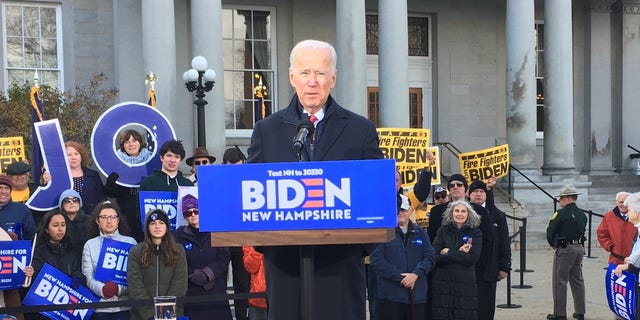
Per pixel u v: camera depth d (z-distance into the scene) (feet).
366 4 74.38
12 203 23.52
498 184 64.69
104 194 26.96
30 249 20.51
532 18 64.54
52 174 25.11
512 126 64.90
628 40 79.00
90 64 64.49
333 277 10.98
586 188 65.87
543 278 43.57
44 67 64.03
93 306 20.13
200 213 10.18
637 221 25.12
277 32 71.20
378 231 10.03
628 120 79.46
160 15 55.16
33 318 21.63
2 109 52.01
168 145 24.97
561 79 66.13
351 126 11.28
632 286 25.08
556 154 66.28
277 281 11.10
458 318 25.84
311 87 11.08
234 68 70.38
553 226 32.50
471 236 26.13
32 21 63.77
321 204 10.08
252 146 11.56
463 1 76.43
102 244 21.79
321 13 72.18
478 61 76.95
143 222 23.70
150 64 55.16
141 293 20.61
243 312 26.50
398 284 25.05
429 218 29.66
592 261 50.24
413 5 74.84
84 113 55.57
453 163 75.77
